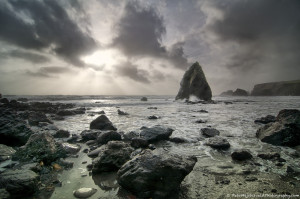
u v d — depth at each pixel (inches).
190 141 372.2
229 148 323.9
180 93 2989.7
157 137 366.0
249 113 946.1
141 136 366.6
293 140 333.4
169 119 730.2
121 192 177.8
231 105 1701.5
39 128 504.1
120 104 1716.3
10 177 174.2
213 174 215.9
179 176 170.9
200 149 320.2
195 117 796.0
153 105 1705.2
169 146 338.3
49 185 188.2
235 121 660.1
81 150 315.9
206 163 251.9
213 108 1337.4
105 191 179.3
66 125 593.0
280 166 239.5
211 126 554.3
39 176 194.9
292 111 382.3
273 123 389.7
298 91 5275.6
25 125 350.0
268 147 327.3
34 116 631.8
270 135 357.7
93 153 286.8
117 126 569.0
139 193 169.3
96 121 514.9
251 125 569.0
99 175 215.8
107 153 231.9
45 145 259.3
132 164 187.9
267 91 6328.7
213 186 187.0
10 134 316.5
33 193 170.4
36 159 237.8
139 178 170.7
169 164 172.4
